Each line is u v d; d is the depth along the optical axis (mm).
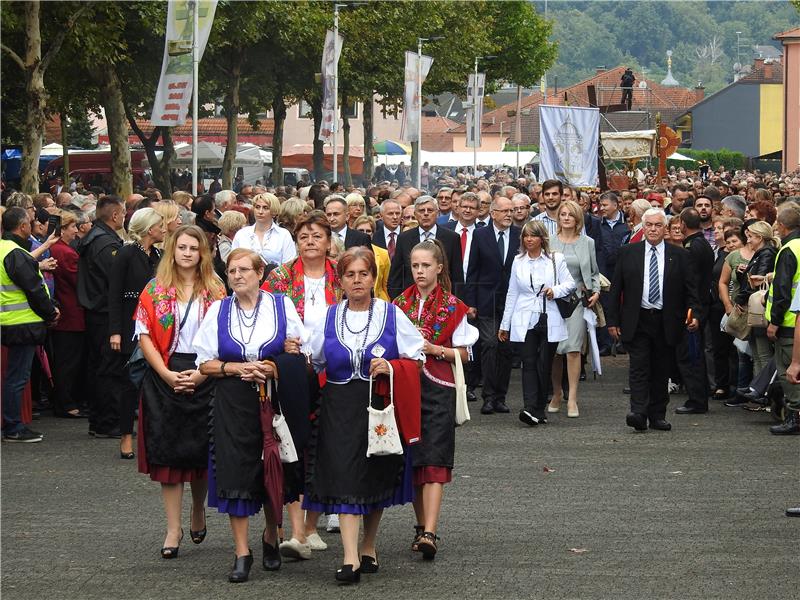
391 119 121812
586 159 33406
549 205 21016
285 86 58125
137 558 10750
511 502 12797
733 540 11203
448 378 10961
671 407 19438
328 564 10570
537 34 89188
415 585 9828
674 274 16938
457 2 73375
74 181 55844
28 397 17328
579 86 159125
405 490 10539
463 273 18438
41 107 35000
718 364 20281
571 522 11922
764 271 18500
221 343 10211
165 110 28547
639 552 10797
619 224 24812
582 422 17922
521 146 138625
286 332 10266
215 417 10156
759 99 145625
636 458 15195
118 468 14664
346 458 10039
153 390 10883
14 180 66250
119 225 17156
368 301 10336
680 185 25109
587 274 18953
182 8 28297
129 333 15148
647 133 49594
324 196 19938
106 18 39969
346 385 10180
